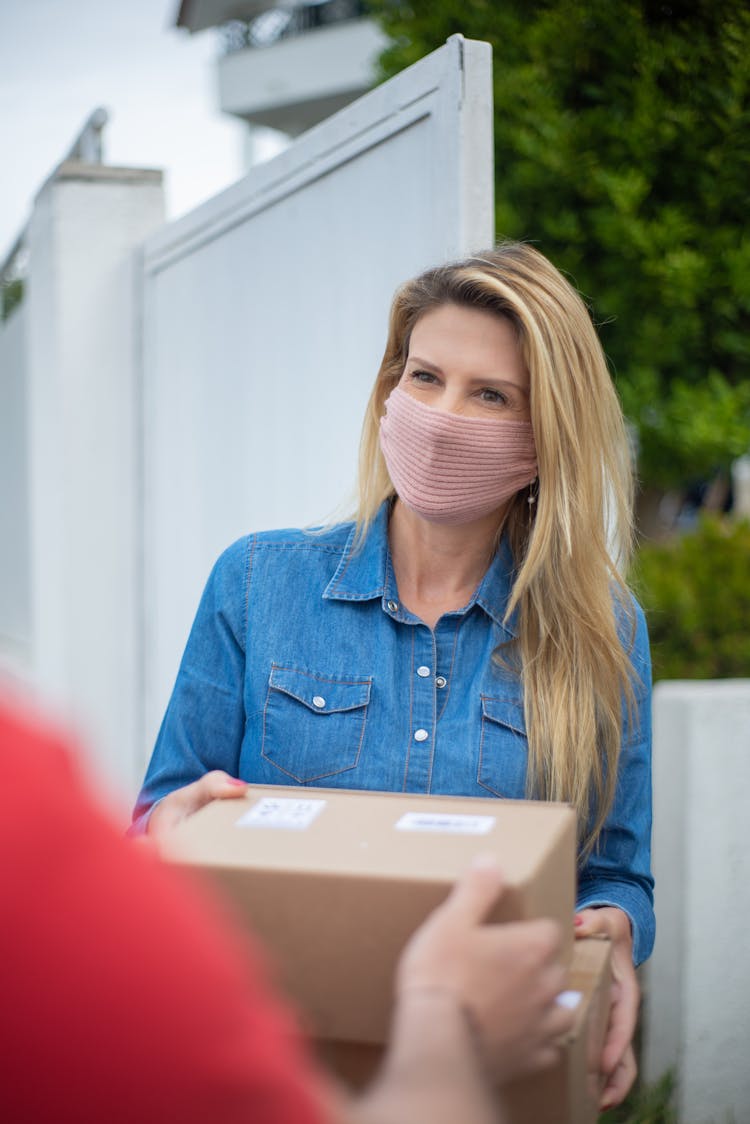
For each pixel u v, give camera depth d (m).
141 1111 0.62
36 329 5.21
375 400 1.84
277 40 12.95
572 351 1.65
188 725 1.75
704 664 4.16
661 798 2.77
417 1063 0.79
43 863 0.63
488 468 1.65
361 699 1.67
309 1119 0.66
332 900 1.09
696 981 2.70
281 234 2.97
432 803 1.34
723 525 4.70
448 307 1.66
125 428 4.56
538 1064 0.96
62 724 0.71
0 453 7.03
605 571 1.69
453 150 2.06
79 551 4.59
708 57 3.93
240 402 3.31
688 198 4.18
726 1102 2.71
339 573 1.74
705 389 4.49
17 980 0.61
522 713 1.66
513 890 1.02
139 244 4.40
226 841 1.19
